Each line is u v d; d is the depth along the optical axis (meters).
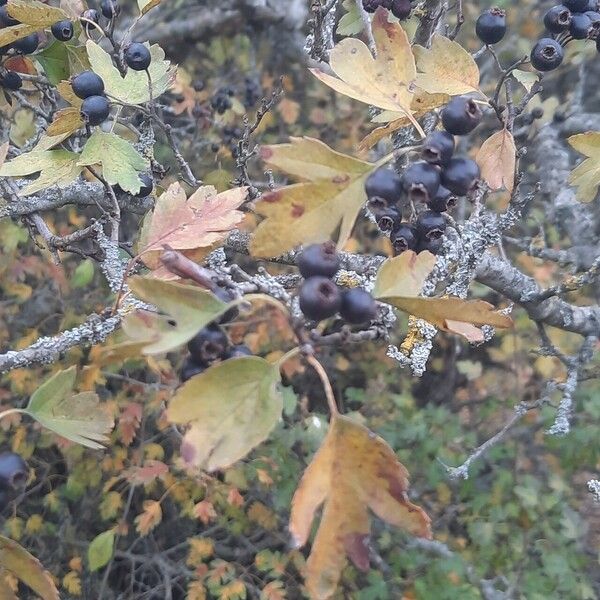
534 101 0.50
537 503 0.66
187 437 0.15
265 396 0.15
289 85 0.76
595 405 0.63
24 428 0.64
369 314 0.16
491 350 0.75
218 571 0.62
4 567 0.19
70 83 0.27
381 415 0.75
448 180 0.20
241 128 0.62
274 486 0.64
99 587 0.69
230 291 0.18
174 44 0.68
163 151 0.63
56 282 0.66
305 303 0.16
